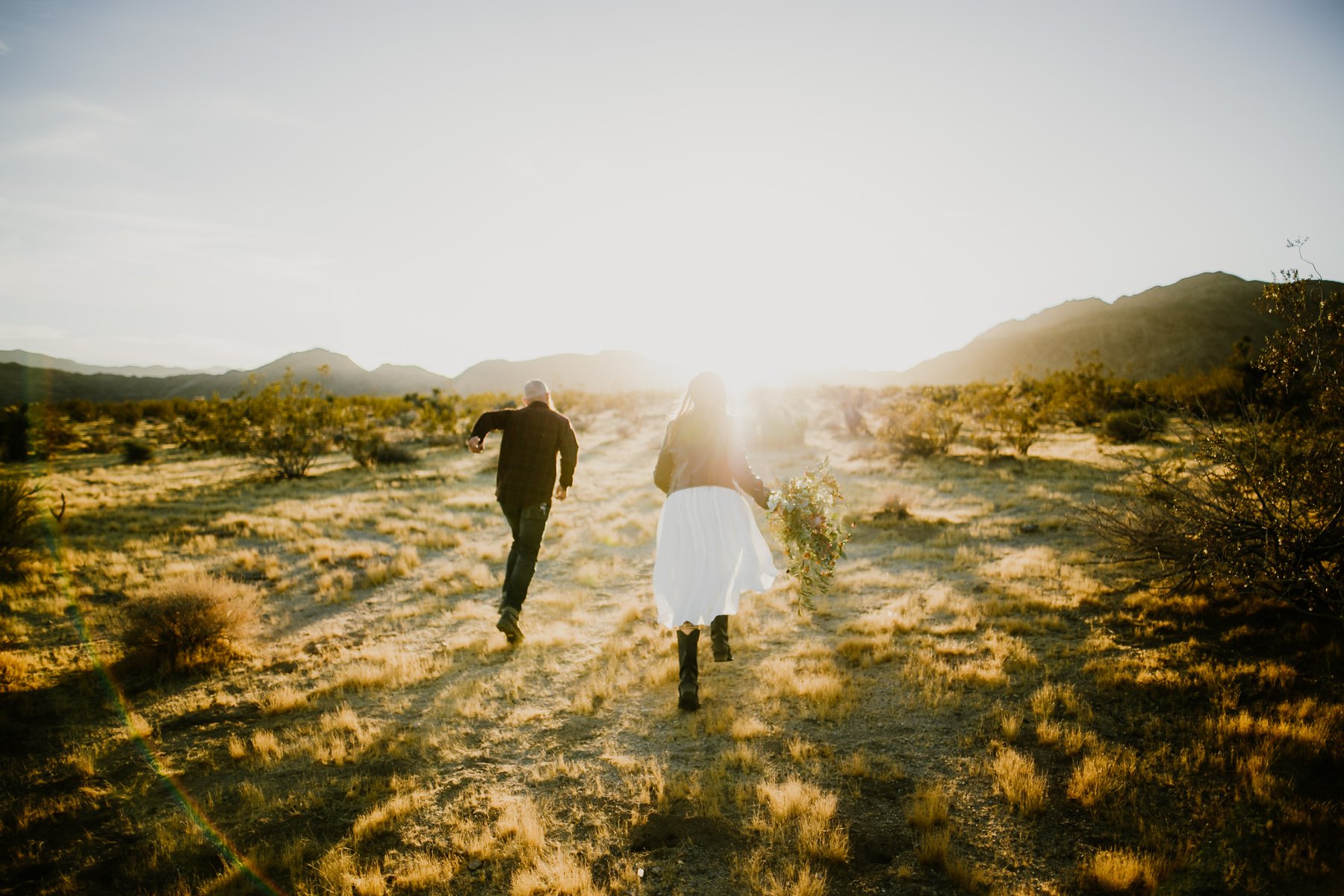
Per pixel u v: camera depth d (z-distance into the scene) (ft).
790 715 12.28
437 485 45.85
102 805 10.13
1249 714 11.16
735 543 12.78
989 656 14.39
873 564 22.38
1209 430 15.71
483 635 17.19
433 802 10.10
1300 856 7.98
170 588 16.15
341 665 15.60
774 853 8.63
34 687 14.21
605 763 11.04
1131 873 7.78
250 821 9.67
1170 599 16.44
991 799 9.60
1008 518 27.76
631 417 101.35
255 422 49.37
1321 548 13.73
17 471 53.72
